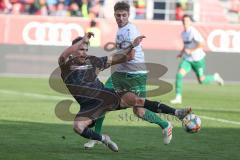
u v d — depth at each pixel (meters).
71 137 21.75
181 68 35.62
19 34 48.69
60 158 17.80
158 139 21.81
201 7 55.31
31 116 27.50
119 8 19.59
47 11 55.53
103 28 48.25
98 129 19.73
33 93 38.06
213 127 25.38
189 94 40.62
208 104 34.88
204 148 20.16
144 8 54.94
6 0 55.59
